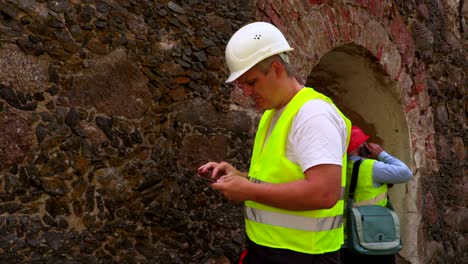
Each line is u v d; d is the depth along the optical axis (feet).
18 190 6.94
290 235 5.74
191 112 9.10
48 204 7.23
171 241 8.66
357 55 13.69
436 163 15.67
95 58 7.91
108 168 7.91
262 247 5.89
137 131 8.34
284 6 10.87
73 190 7.49
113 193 7.94
